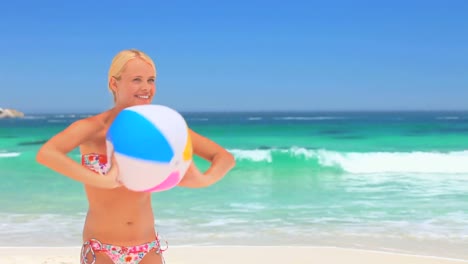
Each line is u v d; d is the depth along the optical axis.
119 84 3.23
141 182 2.82
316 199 11.16
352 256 6.82
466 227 8.55
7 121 89.38
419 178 14.16
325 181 13.82
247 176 14.73
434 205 10.44
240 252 6.97
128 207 3.33
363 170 15.76
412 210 9.95
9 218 9.23
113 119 3.24
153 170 2.78
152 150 2.76
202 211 9.88
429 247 7.35
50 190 12.15
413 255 6.87
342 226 8.66
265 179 14.18
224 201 10.86
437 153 19.08
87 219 3.40
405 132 36.53
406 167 16.11
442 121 72.06
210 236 7.98
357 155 18.16
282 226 8.67
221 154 3.31
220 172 3.24
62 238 7.83
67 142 2.99
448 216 9.42
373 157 17.83
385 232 8.25
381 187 12.77
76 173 2.82
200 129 44.72
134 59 3.22
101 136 3.18
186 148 2.89
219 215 9.52
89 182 2.82
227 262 6.54
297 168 16.30
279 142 28.02
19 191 12.04
